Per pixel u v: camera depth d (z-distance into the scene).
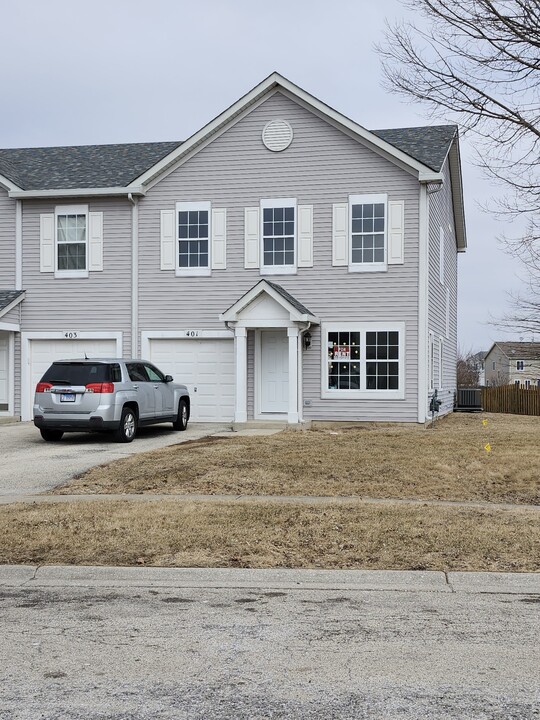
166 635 5.89
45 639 5.79
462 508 10.33
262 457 13.60
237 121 21.27
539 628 6.07
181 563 7.96
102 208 22.11
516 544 8.50
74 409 15.98
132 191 21.48
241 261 21.30
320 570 7.68
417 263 20.20
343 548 8.41
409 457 13.52
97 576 7.72
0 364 22.62
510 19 11.57
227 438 16.47
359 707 4.54
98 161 24.53
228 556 8.16
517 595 7.06
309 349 20.78
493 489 11.68
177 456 13.85
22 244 22.55
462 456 13.62
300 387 20.17
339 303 20.66
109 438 17.36
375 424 20.17
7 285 22.66
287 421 19.83
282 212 21.05
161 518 9.55
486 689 4.80
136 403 16.91
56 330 22.34
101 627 6.09
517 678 4.99
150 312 21.83
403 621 6.25
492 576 7.53
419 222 20.17
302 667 5.19
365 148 20.48
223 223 21.39
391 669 5.15
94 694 4.74
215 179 21.44
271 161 21.08
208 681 4.95
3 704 4.59
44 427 16.19
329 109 20.42
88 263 22.17
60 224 22.42
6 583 7.54
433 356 22.02
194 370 21.67
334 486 11.73
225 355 21.53
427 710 4.49
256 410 20.91
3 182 22.30
